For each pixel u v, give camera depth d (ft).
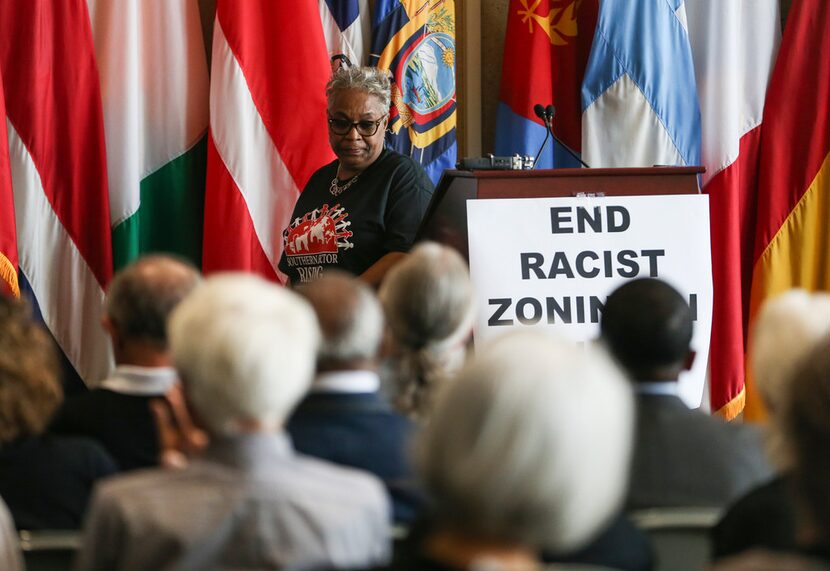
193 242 24.32
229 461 7.42
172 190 24.14
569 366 5.37
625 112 24.91
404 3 24.85
